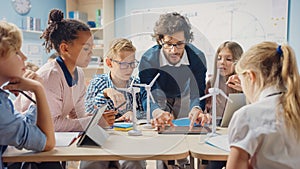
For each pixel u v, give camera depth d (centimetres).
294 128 89
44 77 131
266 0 297
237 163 91
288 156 90
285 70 93
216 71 147
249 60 100
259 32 302
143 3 356
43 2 369
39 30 356
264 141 90
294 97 91
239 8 309
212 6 321
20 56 105
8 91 111
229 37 316
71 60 139
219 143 113
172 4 341
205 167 135
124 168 146
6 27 102
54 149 107
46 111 109
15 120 100
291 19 288
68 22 138
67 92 137
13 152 104
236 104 139
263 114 92
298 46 287
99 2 382
